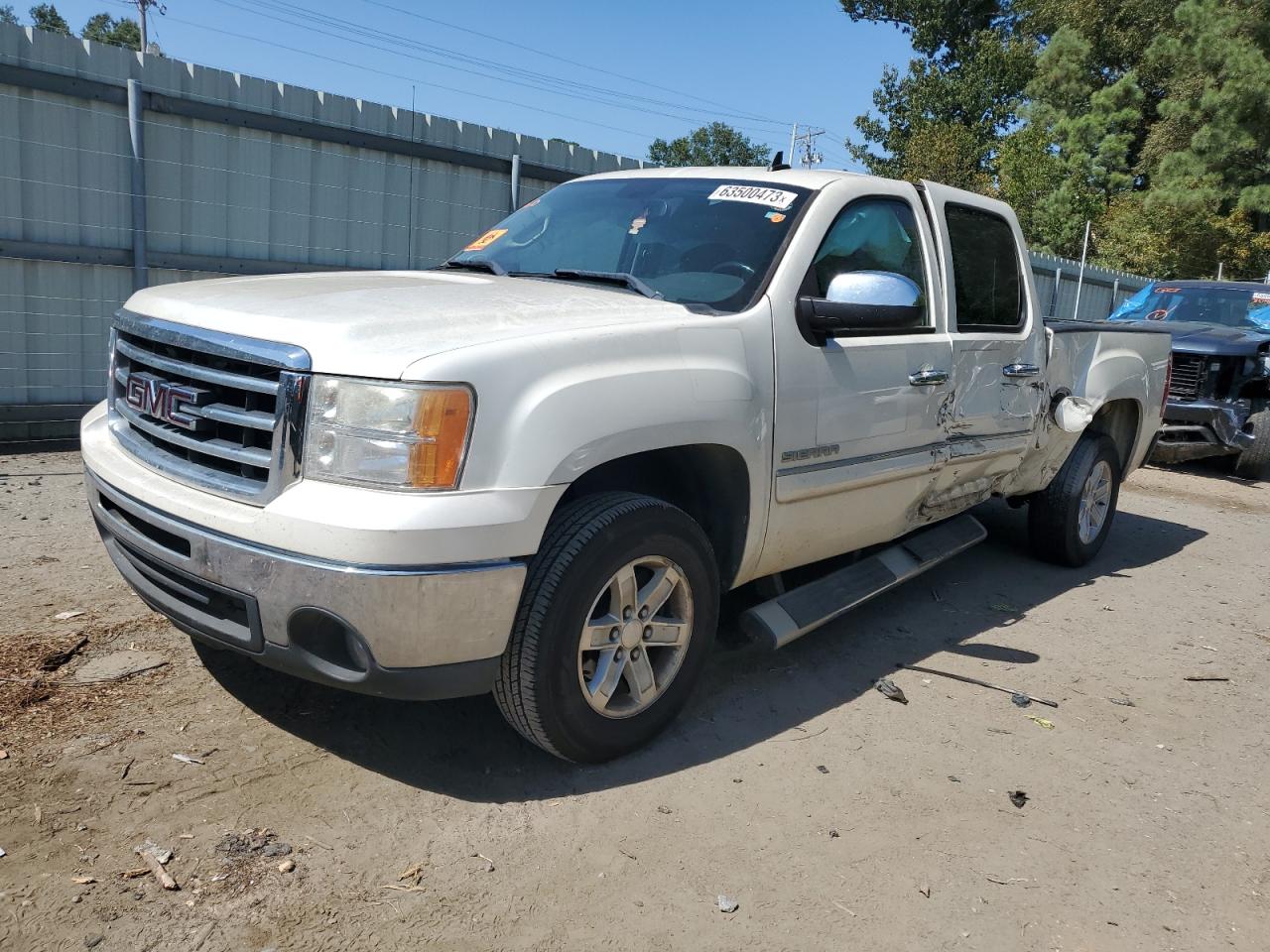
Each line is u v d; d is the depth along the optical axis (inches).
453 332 112.4
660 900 103.8
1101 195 1325.0
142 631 158.4
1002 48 1540.4
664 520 125.4
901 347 159.9
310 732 131.4
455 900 101.2
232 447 112.8
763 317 138.5
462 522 105.2
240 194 313.1
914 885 109.8
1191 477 386.6
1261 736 155.0
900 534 178.1
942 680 166.6
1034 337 197.0
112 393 140.5
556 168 384.2
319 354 107.3
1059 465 222.7
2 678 138.6
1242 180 1267.2
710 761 133.1
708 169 173.5
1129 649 189.2
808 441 144.9
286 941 93.4
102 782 116.0
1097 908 108.3
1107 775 138.5
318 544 103.6
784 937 99.7
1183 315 440.5
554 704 118.2
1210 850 121.7
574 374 114.9
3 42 266.1
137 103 286.5
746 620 151.7
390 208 346.3
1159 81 1453.0
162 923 94.4
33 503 228.8
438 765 126.3
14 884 98.0
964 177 1256.2
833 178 160.9
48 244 280.7
